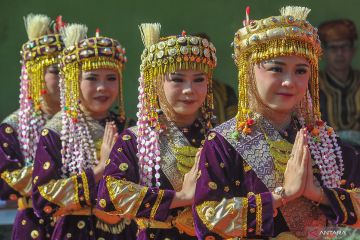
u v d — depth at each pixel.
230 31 28.00
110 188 13.15
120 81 16.64
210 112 14.06
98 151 15.97
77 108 16.14
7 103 28.55
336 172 12.26
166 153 13.55
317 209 11.95
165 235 13.37
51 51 17.77
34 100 17.86
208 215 11.64
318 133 12.35
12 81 28.52
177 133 13.73
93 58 16.14
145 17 28.33
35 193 15.26
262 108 12.15
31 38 18.34
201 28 28.12
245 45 11.99
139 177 13.48
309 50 11.91
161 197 12.87
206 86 13.79
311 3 27.91
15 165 17.23
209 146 12.06
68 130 15.92
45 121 17.80
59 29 18.34
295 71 11.86
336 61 26.55
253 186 11.84
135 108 28.42
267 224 11.45
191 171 12.95
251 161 11.90
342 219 11.64
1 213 23.77
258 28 11.91
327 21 27.06
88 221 15.62
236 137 12.01
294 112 12.47
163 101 13.79
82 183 15.06
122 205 13.00
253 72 12.02
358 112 26.34
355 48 27.39
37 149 15.76
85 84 16.16
